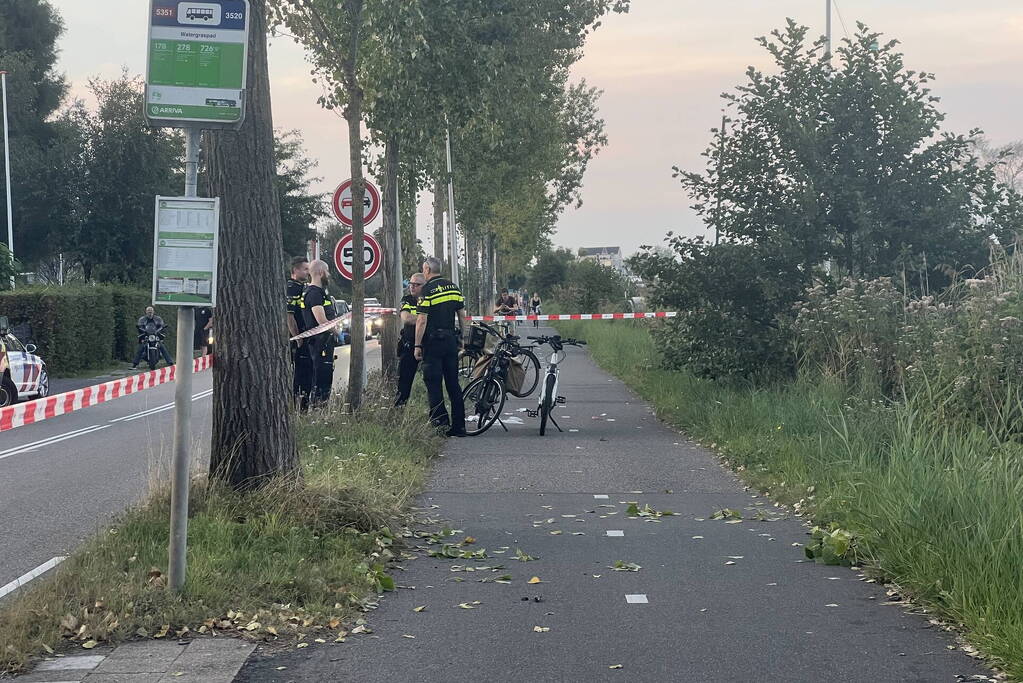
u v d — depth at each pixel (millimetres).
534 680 5289
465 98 17062
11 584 7254
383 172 20641
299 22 16266
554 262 99938
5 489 11203
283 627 6016
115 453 14016
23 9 70562
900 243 17125
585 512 9547
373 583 6906
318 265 15219
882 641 5859
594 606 6578
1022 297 11633
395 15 15633
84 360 32469
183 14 6180
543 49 19906
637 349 31469
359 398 15180
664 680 5277
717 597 6770
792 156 17406
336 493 8391
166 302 6145
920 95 17375
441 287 15047
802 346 16078
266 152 8492
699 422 15336
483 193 39969
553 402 15312
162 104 6176
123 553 7066
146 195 52844
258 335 8453
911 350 13289
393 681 5281
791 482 10375
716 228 17438
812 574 7348
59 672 5309
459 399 15125
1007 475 7695
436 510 9641
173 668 5375
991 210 17219
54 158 54438
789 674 5344
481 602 6680
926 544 6910
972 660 5523
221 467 8414
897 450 8977
